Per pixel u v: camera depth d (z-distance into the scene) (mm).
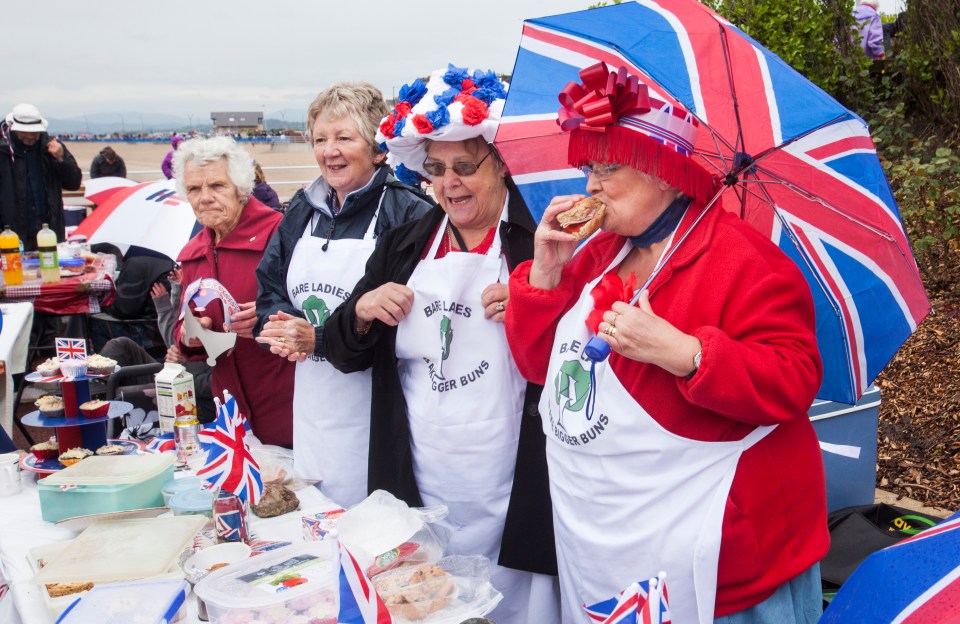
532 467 2408
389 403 2611
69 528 2365
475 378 2445
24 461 2826
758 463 1824
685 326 1797
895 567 1222
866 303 1957
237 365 3195
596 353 1751
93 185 9023
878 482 4070
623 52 1976
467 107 2258
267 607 1760
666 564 1841
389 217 2850
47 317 6141
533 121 2252
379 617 1512
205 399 3758
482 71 2443
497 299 2371
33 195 8375
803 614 1909
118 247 6965
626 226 1887
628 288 1882
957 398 4379
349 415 2836
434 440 2494
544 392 2094
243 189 3398
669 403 1819
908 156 5668
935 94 6020
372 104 2828
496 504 2494
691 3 1948
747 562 1817
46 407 2791
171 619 1779
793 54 6008
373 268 2643
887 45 7367
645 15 1995
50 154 8406
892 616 1165
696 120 1810
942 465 4035
